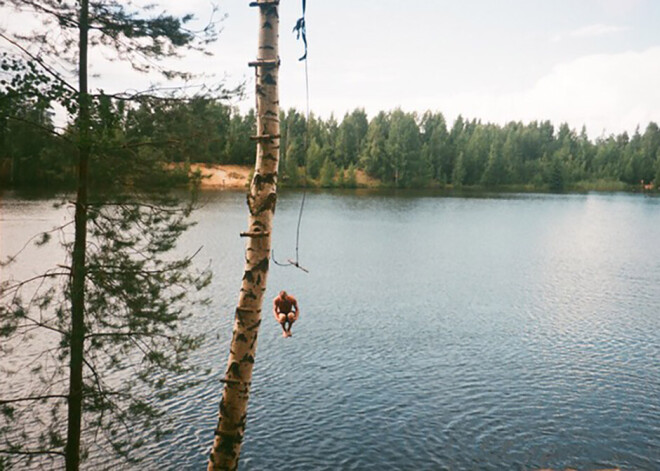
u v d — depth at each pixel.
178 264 12.41
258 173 8.59
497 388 23.41
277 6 8.34
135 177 11.48
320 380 24.06
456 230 81.44
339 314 35.03
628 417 20.69
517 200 147.25
